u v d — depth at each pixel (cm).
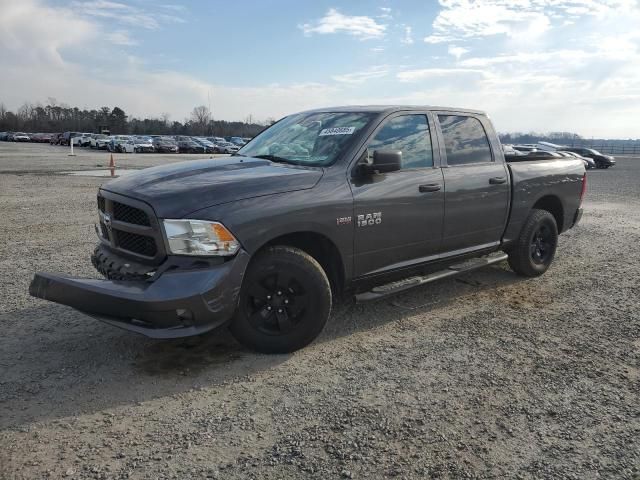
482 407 331
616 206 1388
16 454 275
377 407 330
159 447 285
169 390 348
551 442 296
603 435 304
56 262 661
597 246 837
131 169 2423
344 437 296
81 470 263
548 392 353
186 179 391
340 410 326
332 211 407
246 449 284
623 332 462
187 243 350
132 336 434
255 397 340
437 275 509
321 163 433
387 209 445
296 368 383
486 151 559
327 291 404
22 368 375
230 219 358
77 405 327
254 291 387
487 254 583
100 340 425
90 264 653
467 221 524
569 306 532
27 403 327
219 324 361
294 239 410
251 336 394
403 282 478
